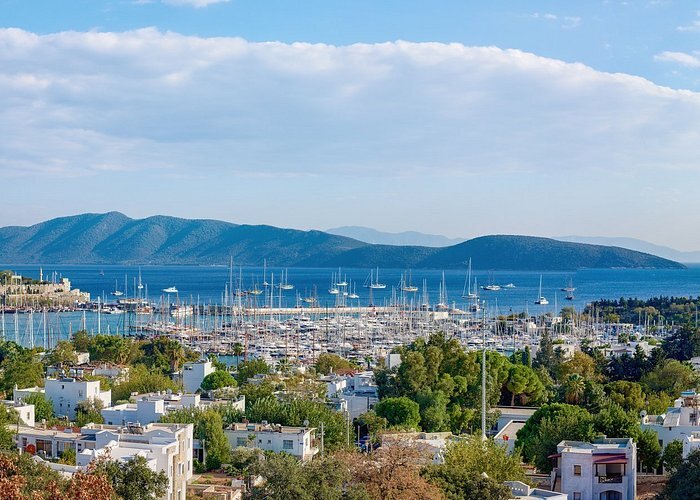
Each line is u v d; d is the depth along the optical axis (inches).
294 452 5979.3
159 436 5034.5
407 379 7731.3
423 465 4424.2
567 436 5698.8
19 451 4923.7
